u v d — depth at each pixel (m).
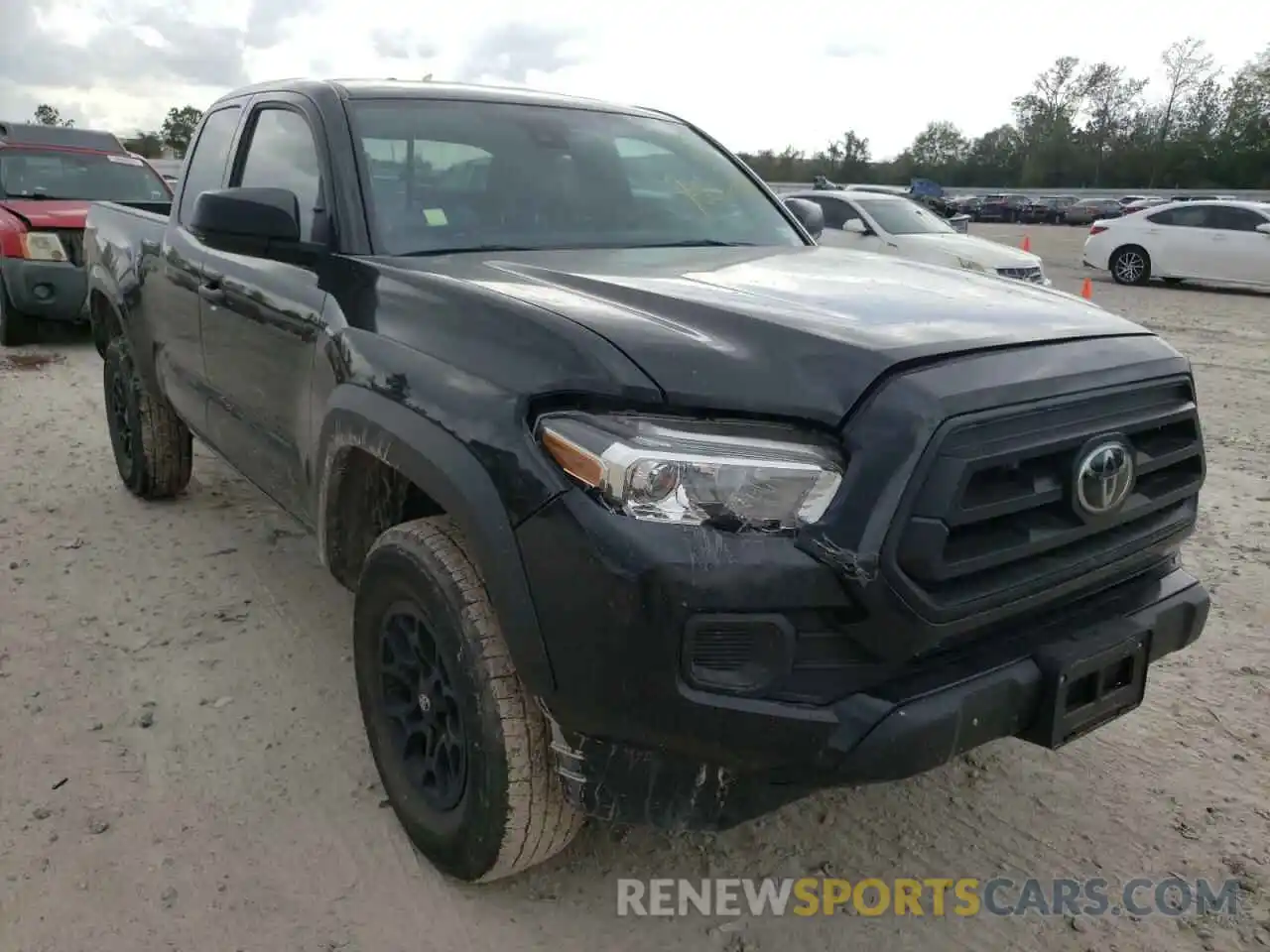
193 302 3.86
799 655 1.95
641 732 1.97
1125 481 2.21
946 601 1.97
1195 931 2.44
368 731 2.76
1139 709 3.39
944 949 2.38
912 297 2.50
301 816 2.76
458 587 2.27
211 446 4.02
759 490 1.90
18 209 9.15
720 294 2.39
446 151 3.23
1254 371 9.45
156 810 2.76
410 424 2.32
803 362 2.01
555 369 2.08
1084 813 2.87
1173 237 16.36
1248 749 3.17
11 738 3.07
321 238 3.00
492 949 2.33
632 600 1.88
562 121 3.60
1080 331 2.34
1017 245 28.80
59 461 5.84
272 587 4.15
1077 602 2.33
